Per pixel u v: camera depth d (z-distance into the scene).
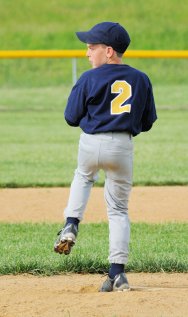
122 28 14.84
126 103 14.45
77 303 13.73
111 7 105.38
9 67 85.88
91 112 14.52
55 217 24.83
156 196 27.94
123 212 14.86
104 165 14.55
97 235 21.78
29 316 13.14
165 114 58.19
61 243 14.55
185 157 38.38
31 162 37.03
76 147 42.47
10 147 42.47
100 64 14.86
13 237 21.48
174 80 83.12
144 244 20.34
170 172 33.47
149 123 15.30
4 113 60.00
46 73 84.56
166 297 13.95
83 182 14.84
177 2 106.25
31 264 17.31
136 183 30.45
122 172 14.61
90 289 15.00
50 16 103.19
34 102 67.81
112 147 14.38
